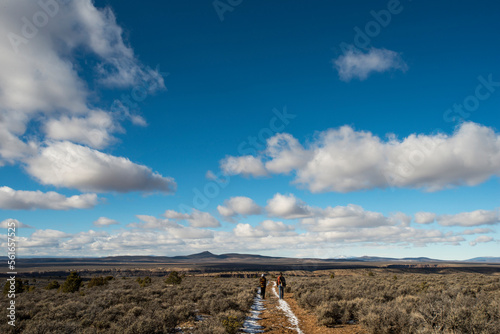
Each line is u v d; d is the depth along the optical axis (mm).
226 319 11938
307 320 14141
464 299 10719
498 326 8102
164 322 11750
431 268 133750
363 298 15594
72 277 31078
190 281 46000
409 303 12852
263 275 23844
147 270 184125
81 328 11188
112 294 21047
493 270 120312
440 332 8586
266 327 12695
